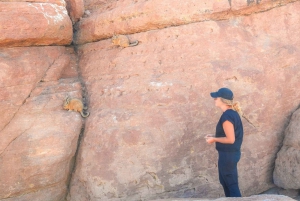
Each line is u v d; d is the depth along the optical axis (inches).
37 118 223.3
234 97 223.1
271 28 243.0
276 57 234.4
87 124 236.4
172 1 236.2
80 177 227.6
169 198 202.8
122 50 253.8
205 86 223.3
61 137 224.8
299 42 241.8
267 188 228.2
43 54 241.4
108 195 214.4
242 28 239.9
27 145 216.2
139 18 248.2
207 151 217.3
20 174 215.0
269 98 227.8
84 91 257.1
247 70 226.7
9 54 222.2
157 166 211.9
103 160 219.1
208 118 219.5
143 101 225.0
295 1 245.9
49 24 235.0
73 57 277.4
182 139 215.2
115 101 234.8
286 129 225.5
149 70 236.2
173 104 220.4
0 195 211.3
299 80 234.7
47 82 239.1
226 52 230.1
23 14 221.3
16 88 219.6
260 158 223.6
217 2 231.0
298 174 208.2
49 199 226.2
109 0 291.4
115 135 220.1
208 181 215.8
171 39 237.9
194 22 236.4
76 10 283.6
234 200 166.6
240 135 183.3
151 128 216.4
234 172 185.2
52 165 221.5
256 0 235.0
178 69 229.1
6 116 213.8
